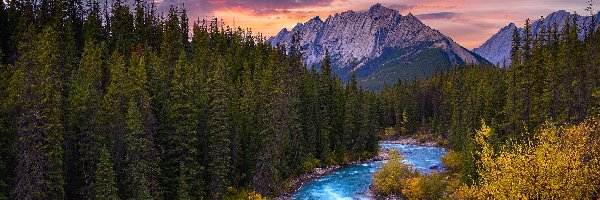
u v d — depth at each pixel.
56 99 44.06
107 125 49.38
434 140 131.75
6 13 80.94
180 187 51.56
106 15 103.12
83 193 45.81
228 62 96.31
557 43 81.50
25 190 39.56
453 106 128.12
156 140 54.25
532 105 66.69
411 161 93.94
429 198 54.75
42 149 41.12
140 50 85.00
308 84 93.38
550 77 65.81
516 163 19.48
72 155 48.22
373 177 68.88
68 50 75.81
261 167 64.62
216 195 56.91
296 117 80.56
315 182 76.88
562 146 19.98
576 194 18.44
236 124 64.62
